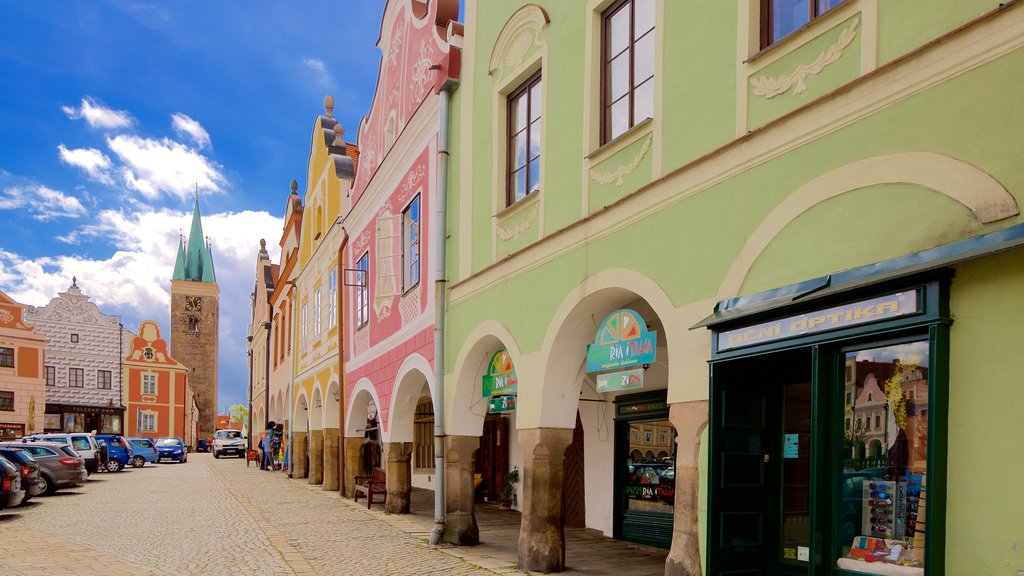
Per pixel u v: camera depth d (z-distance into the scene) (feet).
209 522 46.80
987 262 13.74
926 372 15.26
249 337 179.01
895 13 16.25
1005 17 13.94
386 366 52.60
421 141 45.70
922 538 15.30
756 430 20.74
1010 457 13.17
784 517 20.36
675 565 21.01
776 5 19.99
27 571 30.53
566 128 28.99
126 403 207.62
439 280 39.50
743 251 19.81
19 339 168.86
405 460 51.44
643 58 25.25
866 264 16.33
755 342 18.81
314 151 87.92
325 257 79.20
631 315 25.09
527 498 30.40
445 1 43.88
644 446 39.88
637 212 24.29
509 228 33.40
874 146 16.38
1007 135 13.76
